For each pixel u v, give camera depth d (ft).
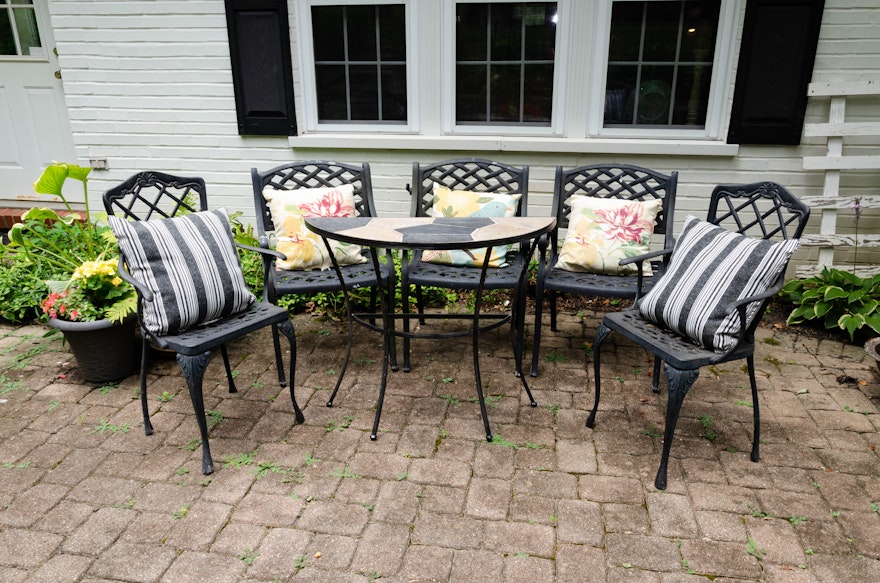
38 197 14.90
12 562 5.92
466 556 6.00
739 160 11.58
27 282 11.13
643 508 6.64
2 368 9.58
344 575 5.78
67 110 14.03
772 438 7.84
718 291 6.89
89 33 12.34
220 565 5.90
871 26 10.52
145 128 12.96
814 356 9.93
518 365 8.97
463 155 12.35
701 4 11.06
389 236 7.33
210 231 7.91
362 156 12.64
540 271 9.11
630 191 10.07
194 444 7.75
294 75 12.24
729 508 6.63
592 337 10.72
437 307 11.94
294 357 7.93
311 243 9.55
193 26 12.10
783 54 10.77
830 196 11.12
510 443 7.73
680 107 11.80
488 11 11.62
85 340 8.71
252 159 12.92
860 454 7.51
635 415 8.37
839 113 10.88
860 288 10.57
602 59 11.57
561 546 6.12
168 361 9.82
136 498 6.79
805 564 5.89
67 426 8.11
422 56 11.93
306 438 7.87
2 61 14.07
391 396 8.84
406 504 6.69
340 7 11.95
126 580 5.74
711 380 9.25
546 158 12.16
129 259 7.22
